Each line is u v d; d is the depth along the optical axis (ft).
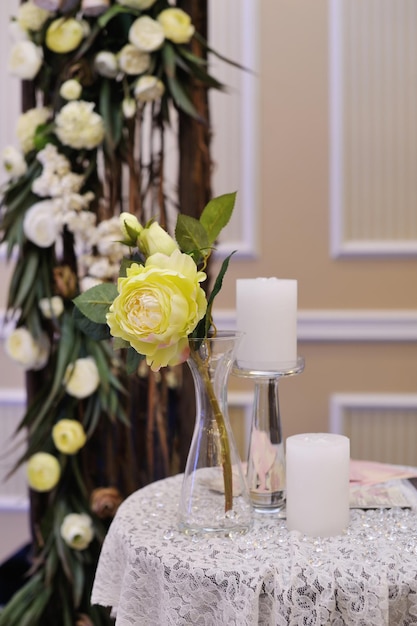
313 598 3.08
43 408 5.70
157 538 3.50
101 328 3.56
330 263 8.63
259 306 3.78
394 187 8.53
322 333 8.61
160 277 3.14
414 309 8.55
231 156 8.70
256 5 8.53
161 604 3.30
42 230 5.60
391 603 3.09
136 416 6.07
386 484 4.21
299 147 8.61
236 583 3.10
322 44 8.52
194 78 5.88
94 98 5.85
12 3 9.09
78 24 5.58
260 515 3.82
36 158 5.85
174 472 6.10
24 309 5.88
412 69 8.46
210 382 3.44
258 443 3.85
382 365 8.61
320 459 3.43
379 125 8.52
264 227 8.69
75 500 5.93
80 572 5.76
